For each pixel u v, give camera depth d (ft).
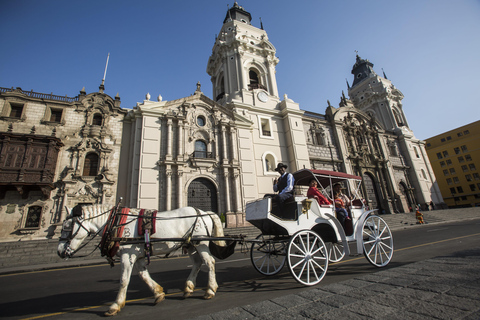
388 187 111.55
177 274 24.95
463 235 40.45
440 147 204.23
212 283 16.12
